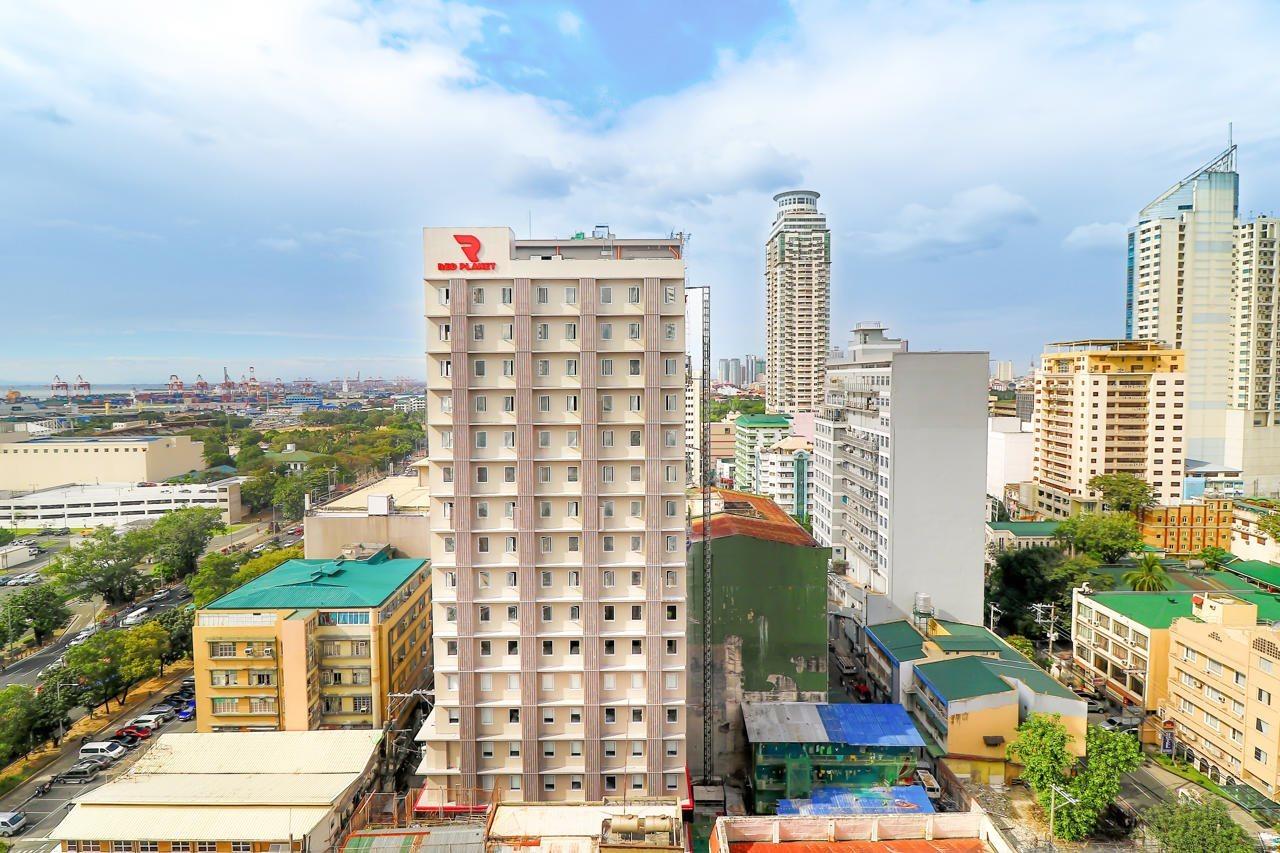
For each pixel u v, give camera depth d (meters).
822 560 79.50
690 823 65.06
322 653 78.25
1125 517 143.62
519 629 66.75
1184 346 197.38
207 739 69.94
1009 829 66.56
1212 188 194.38
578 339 65.38
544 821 61.94
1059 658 106.31
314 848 56.59
